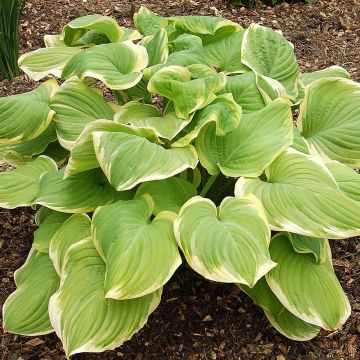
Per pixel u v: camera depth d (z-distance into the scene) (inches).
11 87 83.9
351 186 46.8
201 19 60.5
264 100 52.2
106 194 49.1
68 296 42.7
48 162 54.6
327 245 48.3
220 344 51.4
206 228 41.1
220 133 46.5
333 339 52.2
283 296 44.4
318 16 102.8
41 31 94.7
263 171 46.0
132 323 41.7
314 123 54.8
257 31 58.9
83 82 54.1
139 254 40.0
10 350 51.4
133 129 46.0
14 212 65.7
